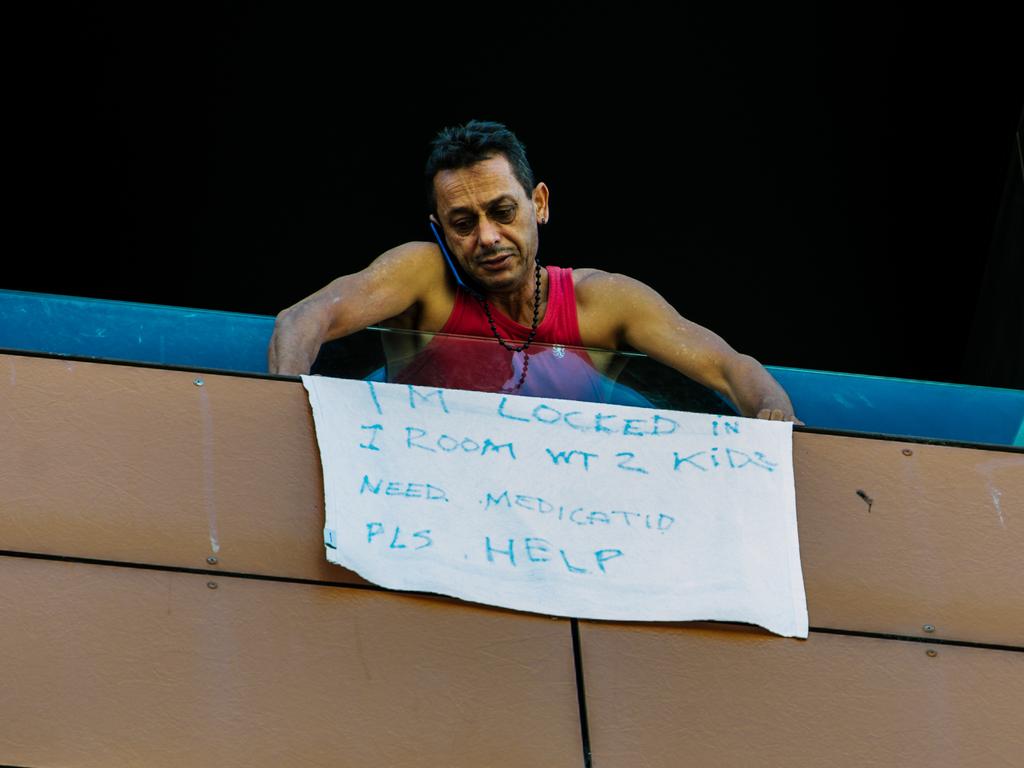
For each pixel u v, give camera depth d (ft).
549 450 35.78
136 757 29.32
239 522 33.83
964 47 90.63
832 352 99.04
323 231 98.84
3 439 34.78
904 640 33.73
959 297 95.86
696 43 93.15
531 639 32.35
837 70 92.89
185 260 99.04
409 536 33.60
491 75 95.55
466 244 42.70
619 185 97.91
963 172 93.97
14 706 29.84
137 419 35.60
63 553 32.86
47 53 93.35
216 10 92.68
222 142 96.53
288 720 30.30
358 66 94.94
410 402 36.37
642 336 42.78
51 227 98.07
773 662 32.76
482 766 29.96
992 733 32.12
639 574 33.71
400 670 31.45
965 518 36.45
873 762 31.24
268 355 40.11
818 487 36.55
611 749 30.66
